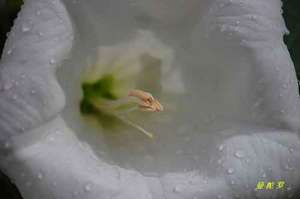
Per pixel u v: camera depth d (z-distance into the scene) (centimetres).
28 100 27
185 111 33
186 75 33
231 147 31
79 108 33
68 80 31
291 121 31
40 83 27
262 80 30
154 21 33
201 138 32
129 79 35
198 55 33
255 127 31
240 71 31
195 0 32
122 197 29
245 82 31
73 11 30
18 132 28
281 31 31
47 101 28
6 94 28
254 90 30
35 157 28
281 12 31
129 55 34
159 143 33
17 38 28
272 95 30
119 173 30
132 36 34
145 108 32
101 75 34
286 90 30
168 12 33
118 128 33
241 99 31
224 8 31
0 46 33
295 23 35
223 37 31
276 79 30
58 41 28
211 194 30
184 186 30
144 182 30
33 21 28
